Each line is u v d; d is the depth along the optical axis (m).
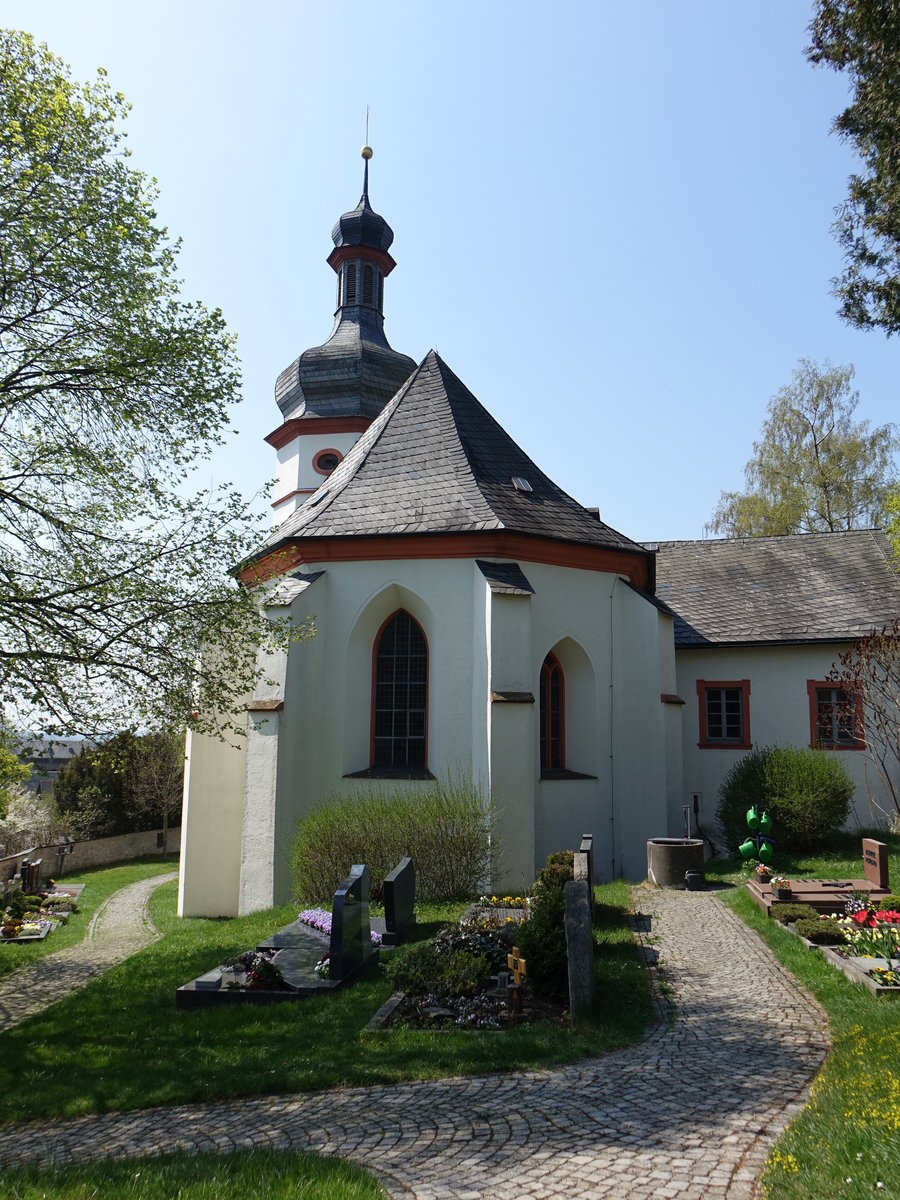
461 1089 6.27
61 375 12.27
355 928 9.81
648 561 19.17
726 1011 8.00
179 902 17.64
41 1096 6.94
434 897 13.39
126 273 11.94
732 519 39.78
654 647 17.59
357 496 17.39
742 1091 5.93
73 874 31.84
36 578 12.36
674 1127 5.30
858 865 15.72
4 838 32.31
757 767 18.25
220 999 9.22
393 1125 5.67
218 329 12.79
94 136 11.76
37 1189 4.88
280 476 28.72
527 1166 4.84
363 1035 7.62
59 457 12.73
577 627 17.16
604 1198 4.39
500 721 14.57
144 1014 9.17
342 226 29.83
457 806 13.58
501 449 19.00
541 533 16.52
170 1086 6.87
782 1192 4.20
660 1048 7.00
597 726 17.17
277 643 13.72
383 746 16.53
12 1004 11.07
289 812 15.10
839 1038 6.93
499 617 15.02
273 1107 6.29
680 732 17.59
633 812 17.25
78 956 14.34
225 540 12.74
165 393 12.56
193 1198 4.57
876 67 11.60
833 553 25.44
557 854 12.91
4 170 10.96
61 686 12.04
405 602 16.61
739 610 23.66
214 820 17.45
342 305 29.98
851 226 12.71
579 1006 7.64
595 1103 5.79
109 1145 5.88
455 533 15.95
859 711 20.73
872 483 37.50
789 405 39.38
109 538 12.52
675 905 12.91
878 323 12.72
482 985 8.48
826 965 9.12
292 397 28.44
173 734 13.45
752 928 11.30
